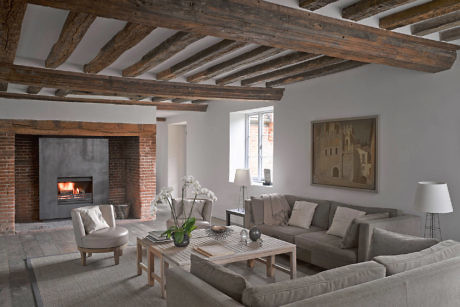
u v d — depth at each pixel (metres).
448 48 3.78
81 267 4.66
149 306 3.55
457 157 3.97
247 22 2.58
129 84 5.20
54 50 3.73
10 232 6.54
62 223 7.30
